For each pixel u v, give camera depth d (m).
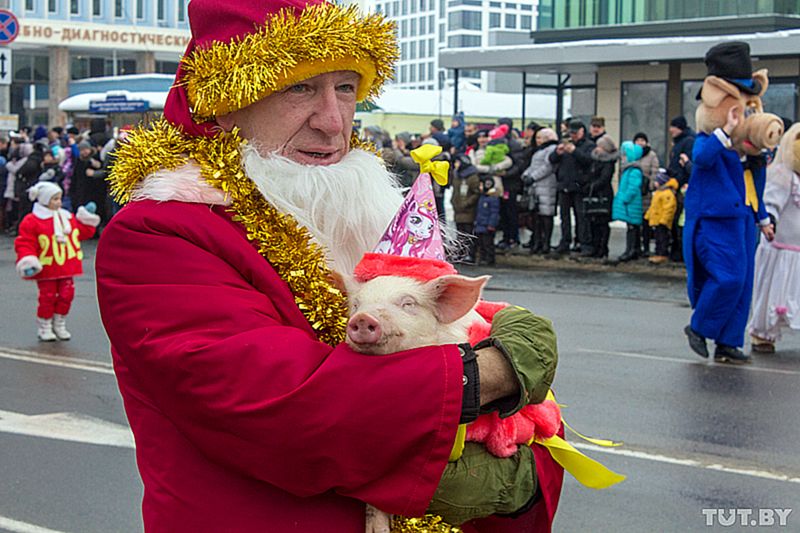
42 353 8.95
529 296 12.66
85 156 19.61
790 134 9.00
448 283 1.94
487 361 1.92
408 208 2.07
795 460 5.85
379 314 1.88
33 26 42.53
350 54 2.12
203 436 1.88
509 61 22.11
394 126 31.75
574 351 9.03
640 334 9.97
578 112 23.61
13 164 21.23
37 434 6.27
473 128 17.86
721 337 8.55
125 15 44.59
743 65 8.15
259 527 1.91
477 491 1.95
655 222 15.08
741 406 7.09
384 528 1.92
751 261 8.48
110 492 5.23
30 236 9.40
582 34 23.61
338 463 1.82
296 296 2.06
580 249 16.44
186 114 2.17
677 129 15.04
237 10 2.11
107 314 1.98
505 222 17.19
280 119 2.13
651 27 22.53
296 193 2.11
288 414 1.80
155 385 1.92
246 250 2.02
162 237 1.98
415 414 1.81
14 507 5.00
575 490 5.34
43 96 45.28
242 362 1.84
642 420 6.68
